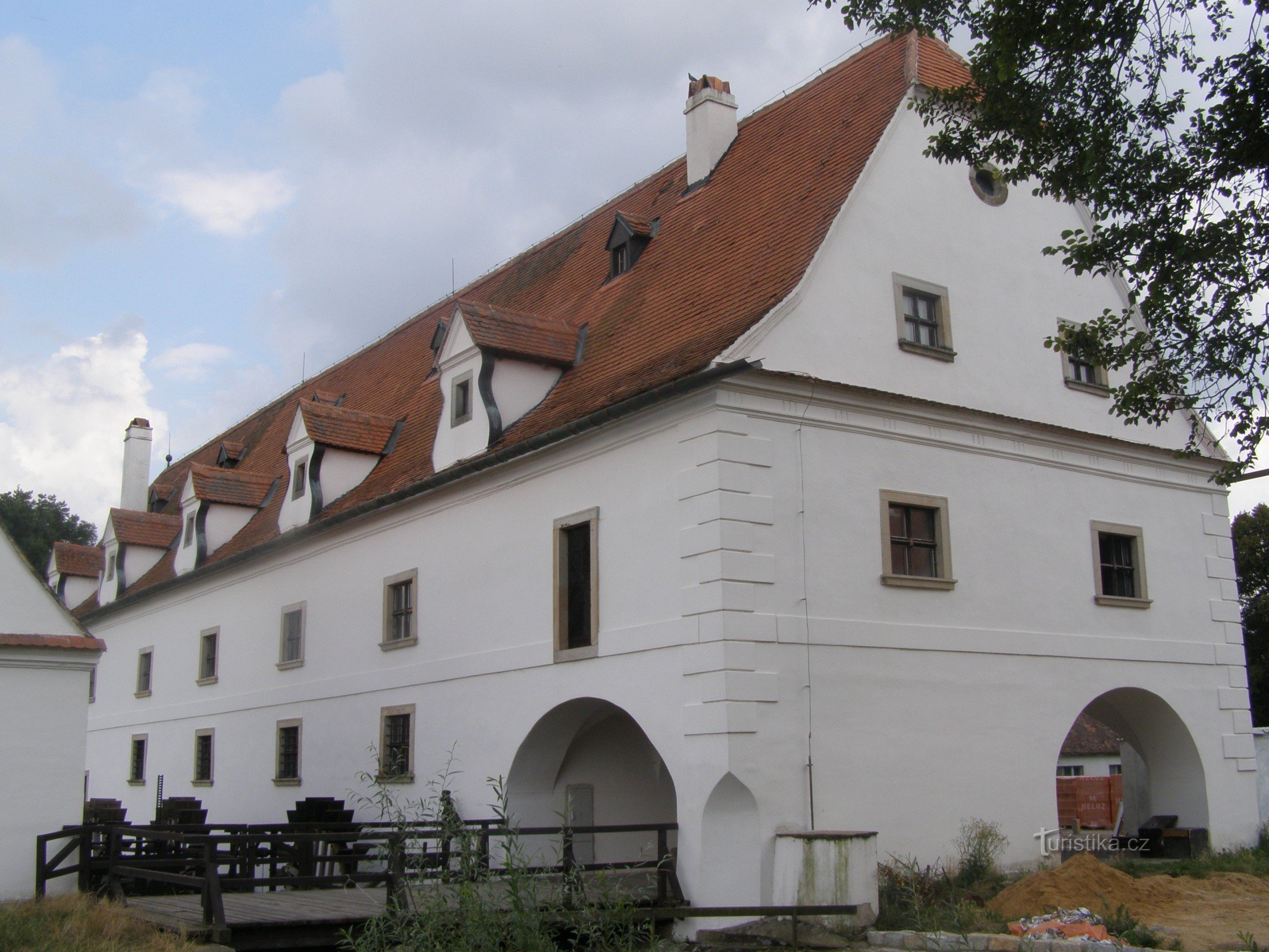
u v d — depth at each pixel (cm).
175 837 1333
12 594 1617
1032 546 1783
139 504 3975
